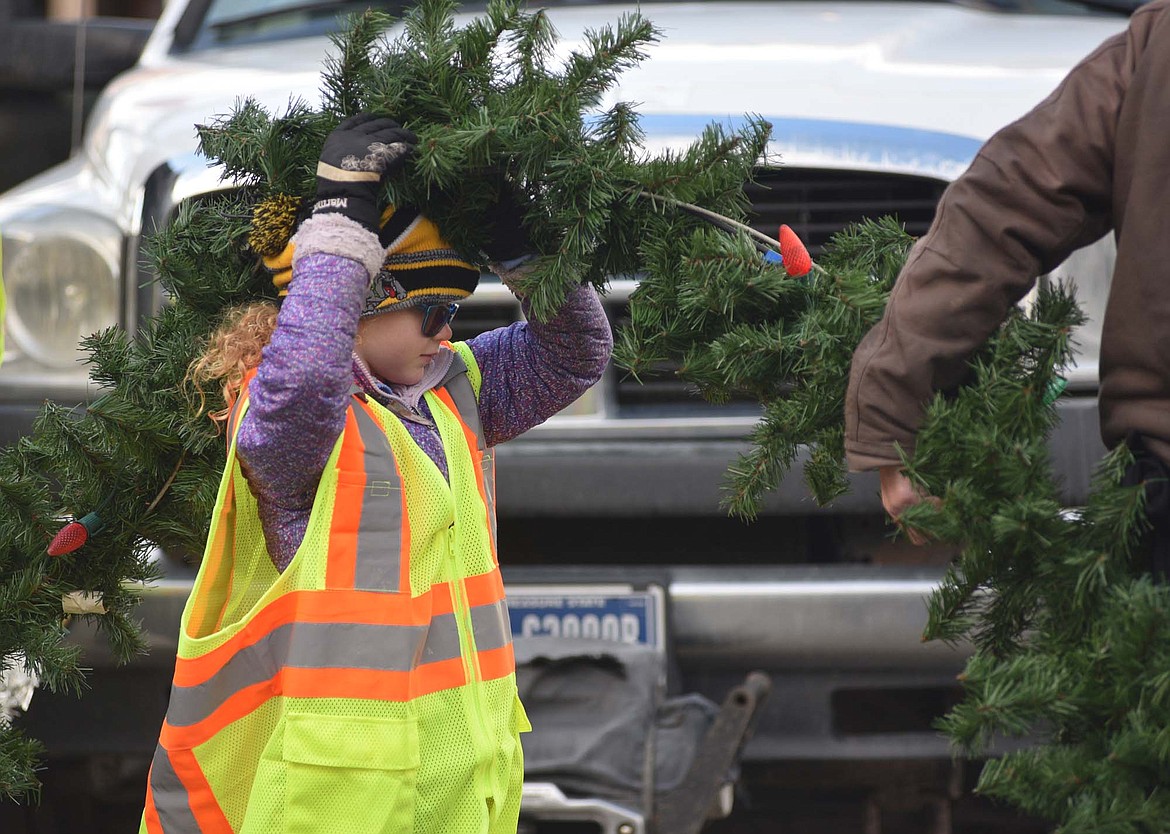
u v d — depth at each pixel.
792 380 8.91
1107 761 7.27
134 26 18.80
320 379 7.52
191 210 9.47
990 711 7.42
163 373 9.33
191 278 9.26
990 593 8.20
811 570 12.70
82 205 13.87
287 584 7.89
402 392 8.52
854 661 12.62
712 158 8.73
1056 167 7.57
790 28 15.97
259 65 15.91
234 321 8.73
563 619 12.74
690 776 11.94
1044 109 7.71
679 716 12.30
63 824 14.84
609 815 11.86
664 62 14.44
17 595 9.46
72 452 9.36
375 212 7.85
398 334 8.36
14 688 10.95
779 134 12.85
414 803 7.92
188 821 8.01
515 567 13.10
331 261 7.70
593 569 12.79
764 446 8.84
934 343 7.68
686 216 8.85
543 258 8.48
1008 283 7.66
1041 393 7.84
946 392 7.96
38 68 18.52
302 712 7.75
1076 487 12.41
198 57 17.62
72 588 9.76
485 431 9.50
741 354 8.59
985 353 8.01
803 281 8.74
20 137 21.56
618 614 12.66
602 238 8.81
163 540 9.75
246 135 8.73
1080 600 7.49
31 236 13.59
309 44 17.12
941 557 13.12
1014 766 7.50
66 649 9.70
